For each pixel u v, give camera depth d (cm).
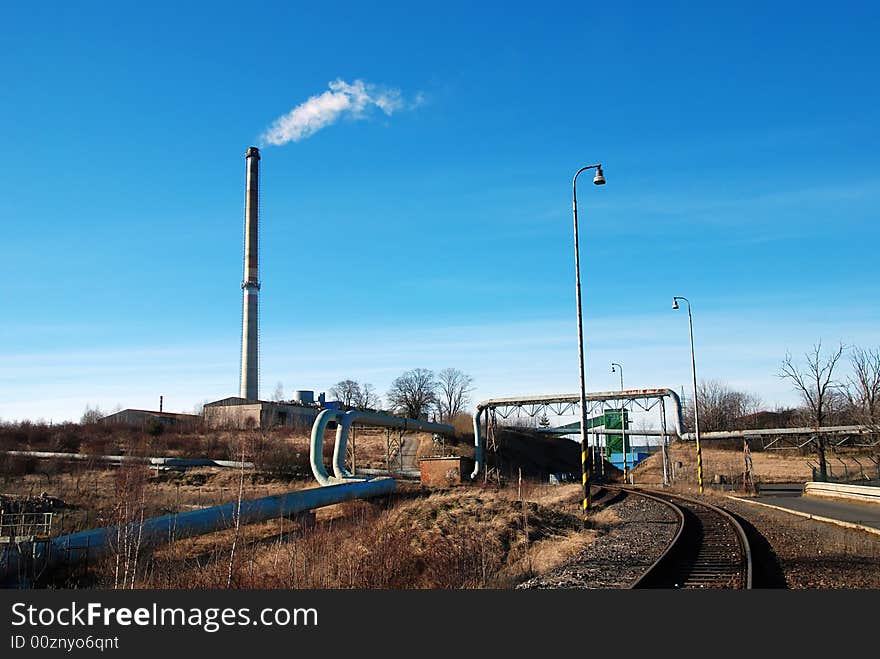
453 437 7200
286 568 1720
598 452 7000
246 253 10088
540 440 9050
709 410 9325
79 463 5172
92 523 2694
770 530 2275
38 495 3353
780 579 1395
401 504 3306
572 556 1902
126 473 3450
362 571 1633
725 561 1628
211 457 5962
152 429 7181
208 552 2272
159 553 2206
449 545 2042
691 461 7050
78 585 1848
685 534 2158
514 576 1622
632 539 2191
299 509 3114
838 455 6456
